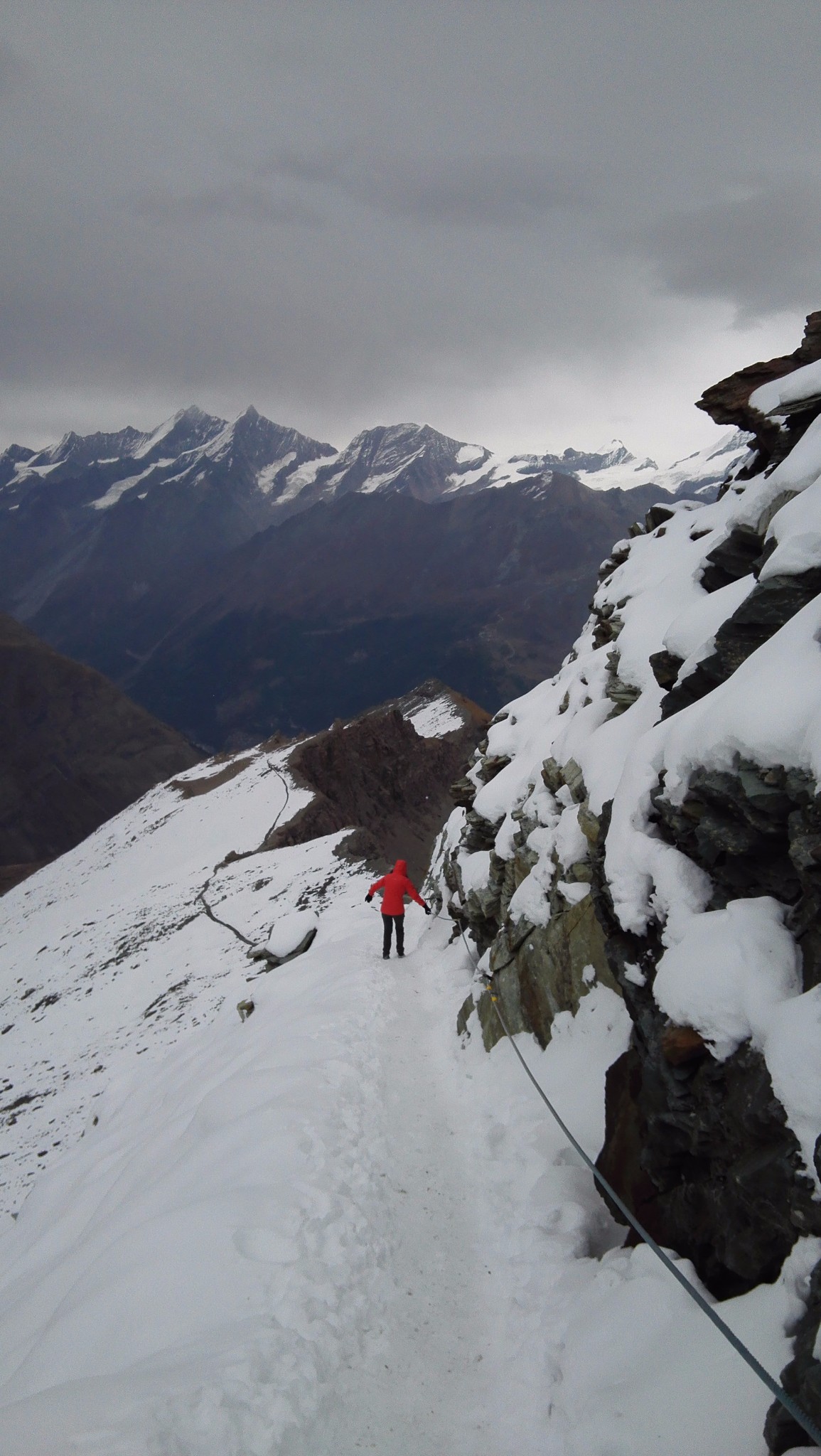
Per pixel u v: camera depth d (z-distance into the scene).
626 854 6.32
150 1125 14.69
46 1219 14.59
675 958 5.24
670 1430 4.07
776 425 9.57
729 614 7.16
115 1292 5.88
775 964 4.73
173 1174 8.34
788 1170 4.15
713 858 5.59
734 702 5.34
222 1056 15.08
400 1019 12.42
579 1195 6.70
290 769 82.31
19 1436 4.20
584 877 9.10
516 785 13.69
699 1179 5.26
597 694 11.30
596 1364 4.85
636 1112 6.41
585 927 8.85
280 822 69.31
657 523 13.78
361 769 89.88
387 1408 4.94
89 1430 4.18
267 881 47.78
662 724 6.73
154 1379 4.68
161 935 46.91
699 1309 4.73
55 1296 7.70
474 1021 10.95
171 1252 6.14
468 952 14.35
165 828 81.25
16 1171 26.20
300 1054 10.60
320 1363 5.09
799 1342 3.77
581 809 8.62
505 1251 6.47
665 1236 5.54
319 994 14.46
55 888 80.50
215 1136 8.48
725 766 5.32
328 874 43.12
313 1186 7.05
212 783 92.12
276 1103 8.76
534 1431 4.68
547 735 13.26
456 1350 5.54
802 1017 4.27
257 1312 5.47
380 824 85.38
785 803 4.86
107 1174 13.58
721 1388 4.05
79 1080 31.67
